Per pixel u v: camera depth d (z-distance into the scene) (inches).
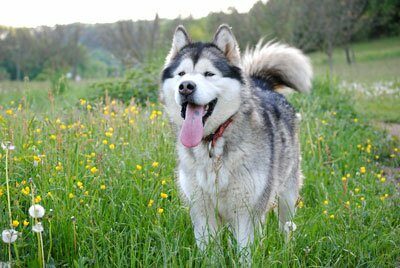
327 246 78.1
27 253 72.6
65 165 84.2
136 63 229.0
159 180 86.4
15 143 89.6
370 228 80.7
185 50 81.2
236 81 77.1
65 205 75.7
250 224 76.8
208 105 77.4
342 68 404.8
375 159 126.4
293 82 99.0
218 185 75.0
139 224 75.9
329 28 383.9
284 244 74.7
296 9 371.2
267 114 82.4
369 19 562.3
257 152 75.6
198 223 77.4
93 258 70.3
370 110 200.2
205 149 75.0
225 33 79.3
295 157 90.1
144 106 154.4
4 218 73.7
